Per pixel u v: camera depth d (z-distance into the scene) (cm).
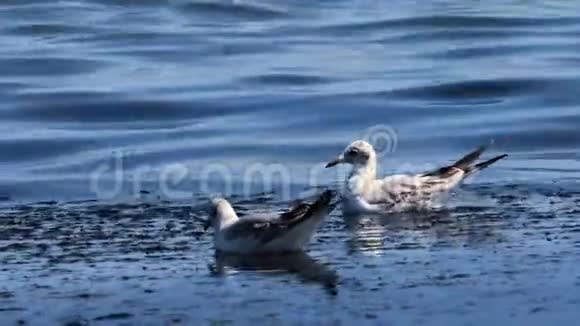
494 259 1473
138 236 1614
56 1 3519
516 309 1287
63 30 3158
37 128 2267
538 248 1519
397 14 3391
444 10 3447
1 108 2391
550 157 2069
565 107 2373
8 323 1280
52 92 2483
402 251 1523
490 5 3547
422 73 2661
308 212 1512
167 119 2336
